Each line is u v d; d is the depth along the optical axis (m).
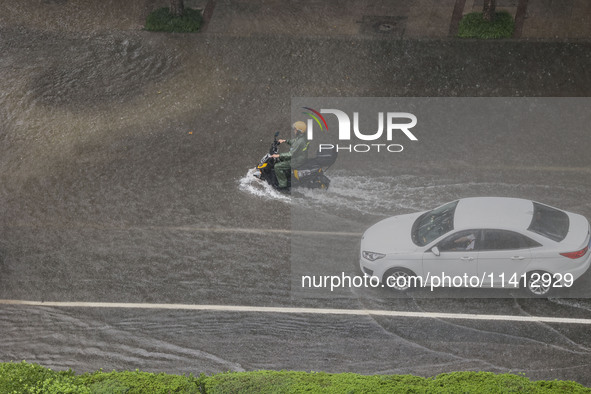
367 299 34.03
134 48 51.69
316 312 33.41
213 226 38.69
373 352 31.31
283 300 34.09
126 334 32.59
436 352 31.16
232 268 35.97
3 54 51.62
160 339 32.31
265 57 50.56
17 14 54.56
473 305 33.34
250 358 31.28
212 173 42.44
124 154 44.00
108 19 53.88
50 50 51.88
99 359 31.47
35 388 25.44
